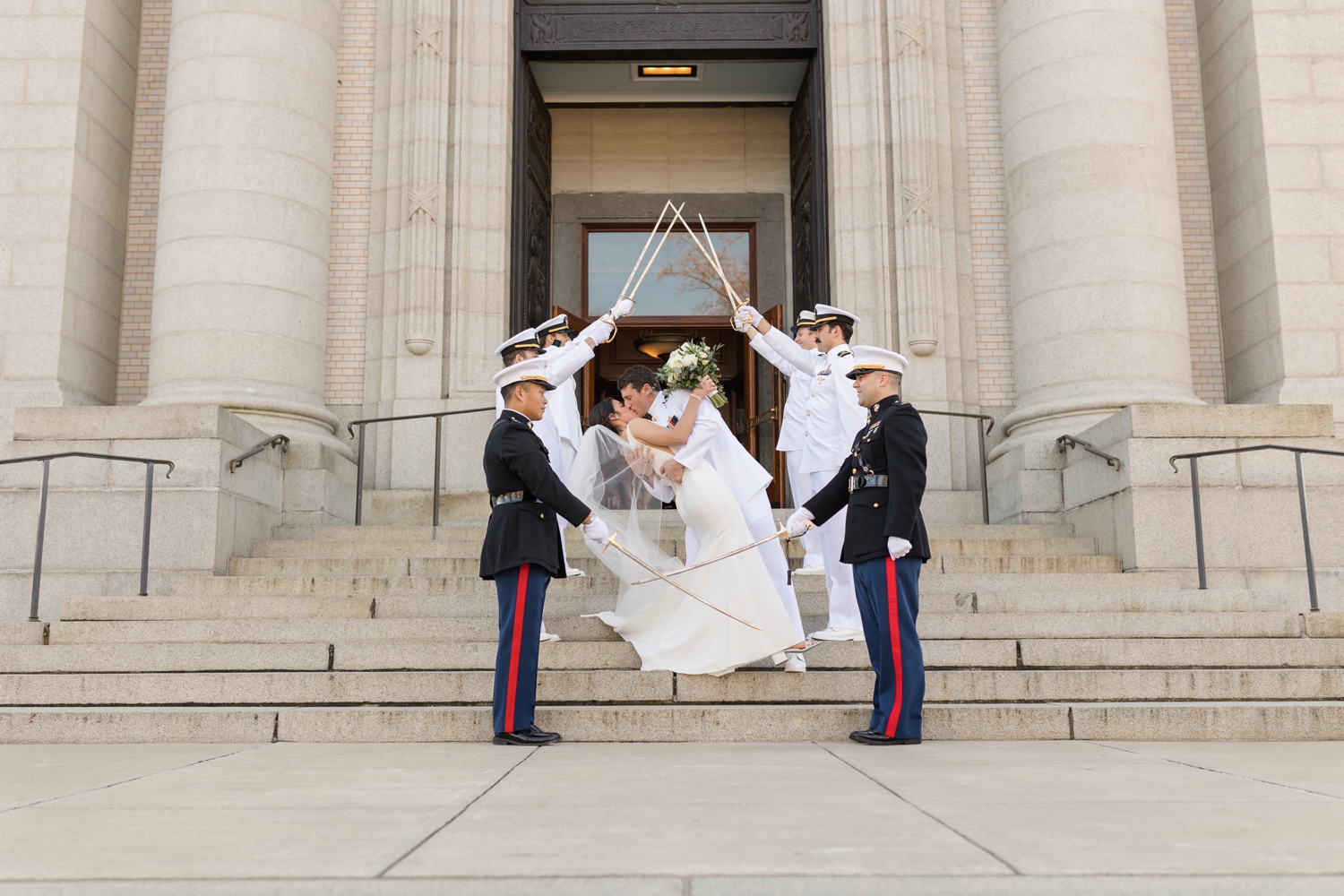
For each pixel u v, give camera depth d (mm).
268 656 6562
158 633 7023
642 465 6133
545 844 2715
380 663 6512
